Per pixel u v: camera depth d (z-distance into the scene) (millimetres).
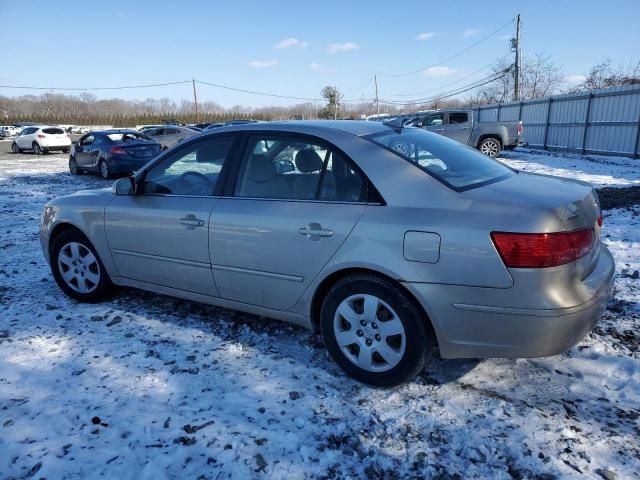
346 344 2980
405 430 2547
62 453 2418
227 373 3111
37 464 2344
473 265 2510
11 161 22109
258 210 3221
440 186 2756
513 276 2443
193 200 3576
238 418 2654
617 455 2330
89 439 2512
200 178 3631
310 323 3178
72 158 15922
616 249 5590
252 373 3109
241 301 3455
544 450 2375
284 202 3162
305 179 3135
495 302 2500
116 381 3033
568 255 2469
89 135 15375
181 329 3760
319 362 3246
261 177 3332
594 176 12242
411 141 3297
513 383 2947
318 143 3127
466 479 2225
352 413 2693
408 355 2760
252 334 3654
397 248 2686
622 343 3371
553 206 2525
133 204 3891
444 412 2688
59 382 3033
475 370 3098
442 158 3164
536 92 49625
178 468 2307
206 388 2943
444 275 2580
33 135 27031
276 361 3258
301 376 3072
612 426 2537
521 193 2725
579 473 2229
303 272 3049
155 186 3867
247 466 2312
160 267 3791
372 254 2752
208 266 3492
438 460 2340
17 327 3840
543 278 2418
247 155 3424
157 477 2256
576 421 2584
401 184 2811
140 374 3109
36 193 11680
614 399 2766
